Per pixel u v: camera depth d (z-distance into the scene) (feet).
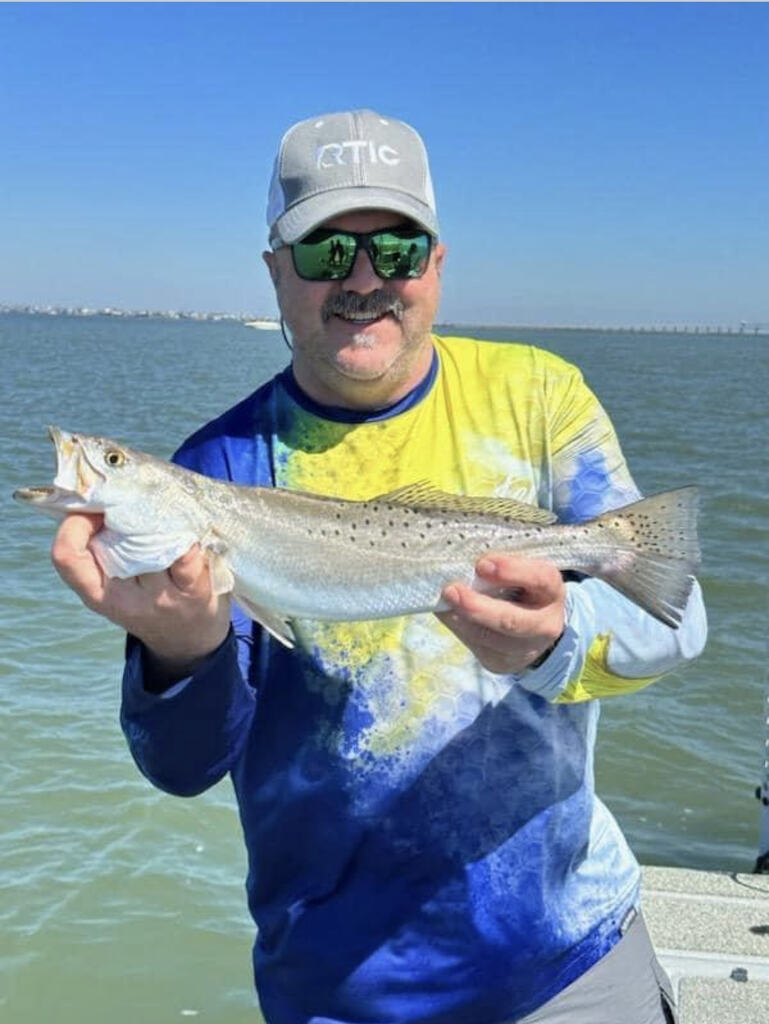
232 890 6.50
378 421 3.14
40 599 12.60
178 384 56.08
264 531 3.03
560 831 2.98
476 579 2.95
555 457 3.12
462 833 2.92
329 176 2.92
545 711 2.97
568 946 2.97
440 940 2.92
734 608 13.46
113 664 10.37
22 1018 5.34
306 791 2.98
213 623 2.73
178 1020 5.38
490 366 3.18
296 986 3.01
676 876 5.45
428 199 3.04
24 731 8.58
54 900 6.32
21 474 22.98
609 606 2.86
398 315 2.99
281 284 3.07
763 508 20.95
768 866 5.75
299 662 3.04
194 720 2.81
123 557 2.73
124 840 6.96
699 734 9.32
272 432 3.21
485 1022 2.95
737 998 4.39
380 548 3.03
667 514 2.95
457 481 3.10
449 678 2.97
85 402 42.19
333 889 2.98
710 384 71.51
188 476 2.98
